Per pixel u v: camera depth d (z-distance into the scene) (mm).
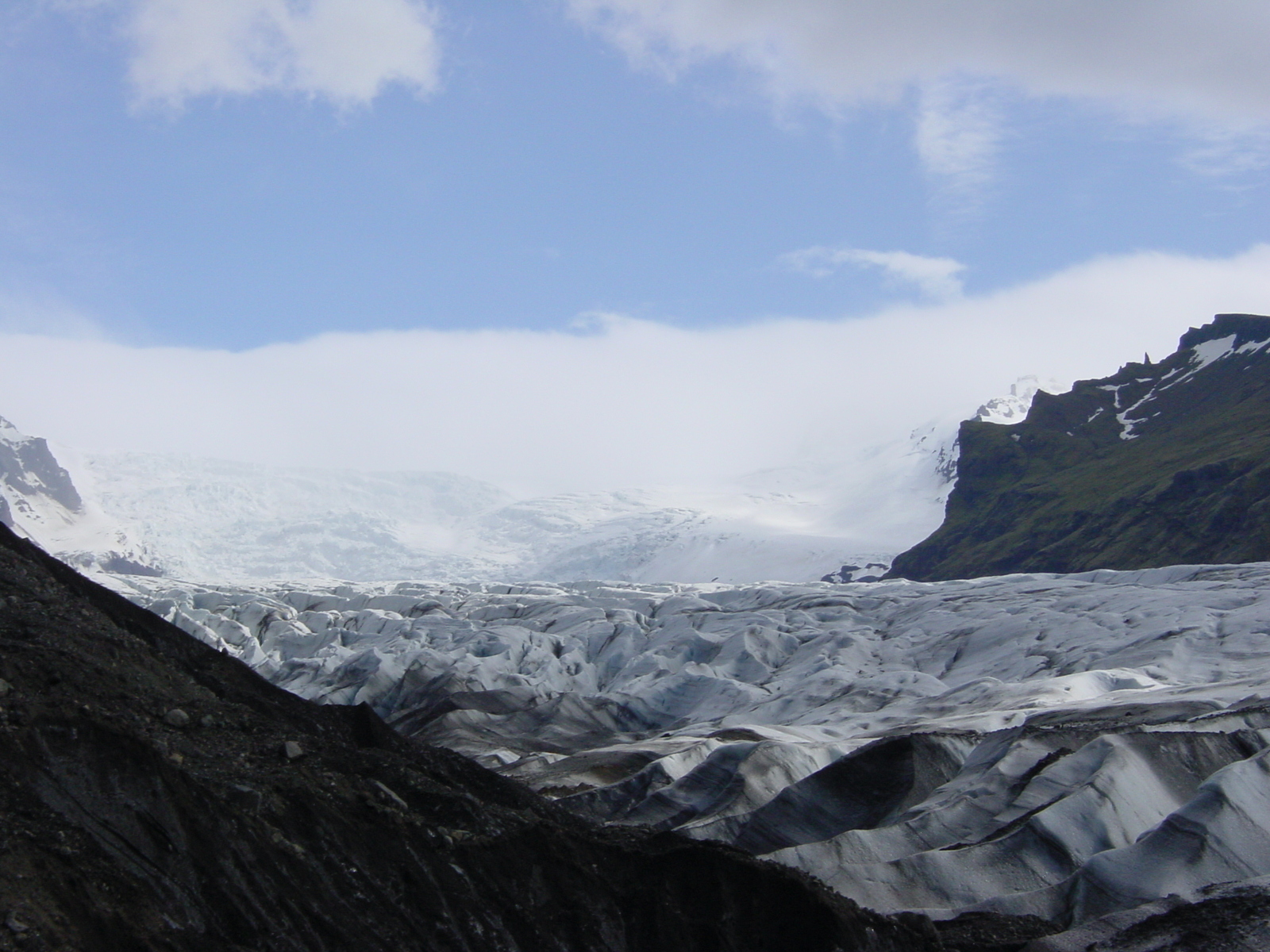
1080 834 71562
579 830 51594
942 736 90438
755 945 47219
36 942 30844
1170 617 168500
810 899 48469
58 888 33062
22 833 34062
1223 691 114188
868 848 71938
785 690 164750
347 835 41750
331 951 37938
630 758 110000
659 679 177750
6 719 36844
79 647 43188
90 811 36250
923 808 78750
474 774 51688
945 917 62688
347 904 39688
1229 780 72625
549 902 45250
